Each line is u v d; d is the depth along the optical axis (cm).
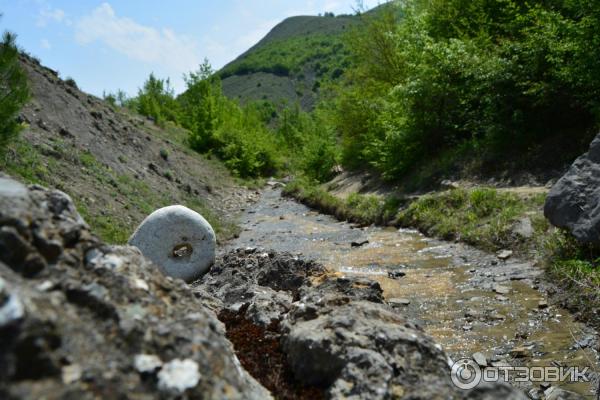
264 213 2411
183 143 4106
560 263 874
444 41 2106
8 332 183
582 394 504
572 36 1378
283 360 357
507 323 721
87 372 196
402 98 2044
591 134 1421
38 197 283
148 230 877
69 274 244
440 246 1260
